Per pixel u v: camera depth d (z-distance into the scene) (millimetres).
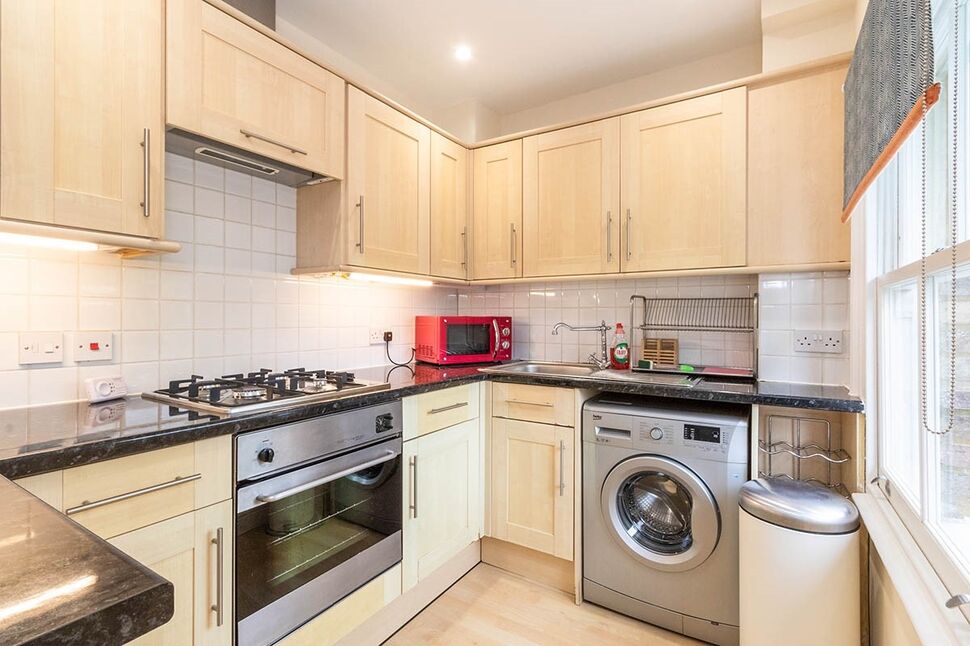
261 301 1923
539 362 2740
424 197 2334
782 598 1360
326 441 1459
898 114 934
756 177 1910
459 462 2070
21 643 274
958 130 969
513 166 2551
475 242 2676
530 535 2094
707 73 2387
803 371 1915
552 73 2512
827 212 1788
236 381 1674
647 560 1777
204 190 1730
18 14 1075
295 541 1389
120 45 1248
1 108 1050
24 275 1326
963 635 793
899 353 1413
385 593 1682
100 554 399
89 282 1446
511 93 2729
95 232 1202
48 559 387
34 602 322
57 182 1132
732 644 1649
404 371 2273
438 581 2016
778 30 1902
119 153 1243
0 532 440
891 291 1476
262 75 1599
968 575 846
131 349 1534
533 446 2098
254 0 1754
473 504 2160
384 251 2088
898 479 1349
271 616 1303
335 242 1934
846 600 1313
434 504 1920
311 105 1770
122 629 332
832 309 1869
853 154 1417
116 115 1238
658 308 2451
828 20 1825
